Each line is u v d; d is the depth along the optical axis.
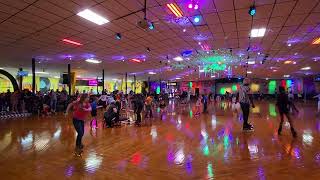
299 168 3.62
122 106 10.95
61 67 17.67
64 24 6.86
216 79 35.78
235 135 6.30
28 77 23.92
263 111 13.63
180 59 14.05
